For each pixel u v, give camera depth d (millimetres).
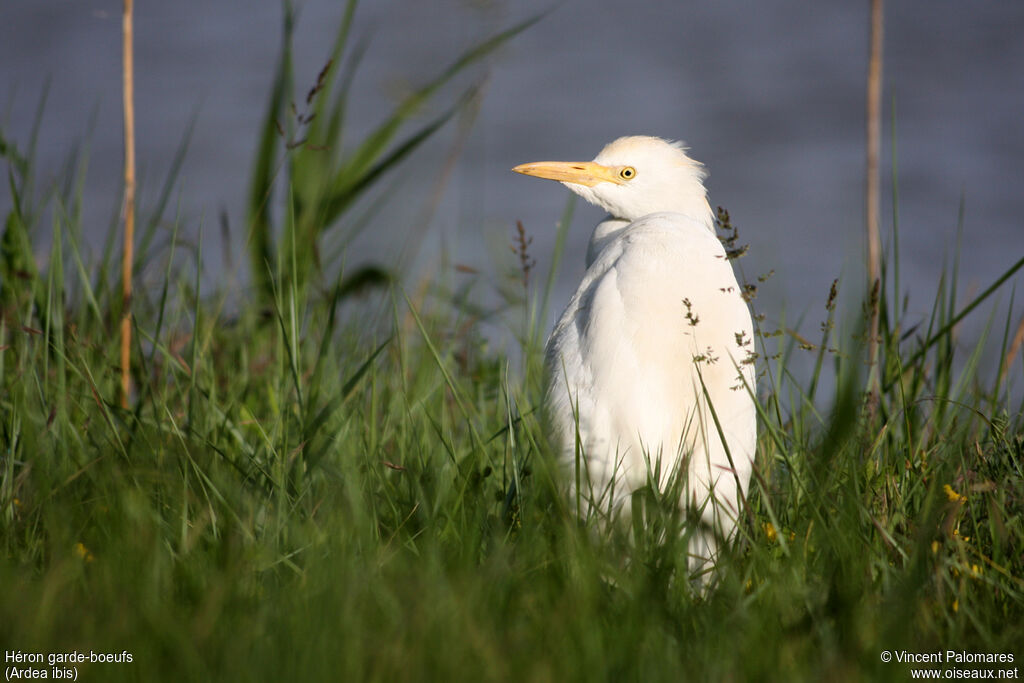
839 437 7578
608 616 6516
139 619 6102
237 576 6738
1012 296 9672
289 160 12953
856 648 6121
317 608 6234
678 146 11570
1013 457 8203
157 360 11070
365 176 13133
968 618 6801
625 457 7754
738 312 8273
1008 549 7645
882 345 10055
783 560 7426
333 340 11773
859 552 7164
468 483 8133
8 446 8789
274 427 9336
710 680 5828
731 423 8016
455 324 12734
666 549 6988
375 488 8344
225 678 5641
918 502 8156
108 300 11352
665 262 8062
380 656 5812
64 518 7488
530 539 7426
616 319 7926
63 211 11367
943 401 9391
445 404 10508
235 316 12984
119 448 8547
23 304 11016
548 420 8305
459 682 5711
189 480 8125
